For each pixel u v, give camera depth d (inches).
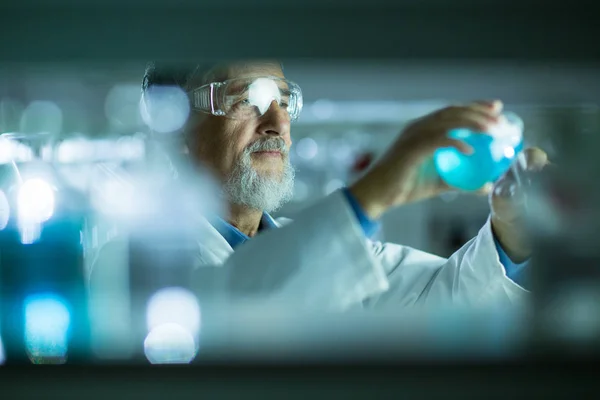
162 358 32.2
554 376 31.7
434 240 100.6
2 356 33.4
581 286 40.5
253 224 62.2
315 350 32.0
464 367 31.8
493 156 37.8
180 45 30.4
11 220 54.1
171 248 50.2
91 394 31.7
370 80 43.0
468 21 30.4
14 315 39.3
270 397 31.8
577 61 30.8
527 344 32.4
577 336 32.8
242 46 30.4
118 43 30.3
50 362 32.0
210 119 57.6
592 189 48.5
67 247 53.0
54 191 60.1
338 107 99.5
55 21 30.0
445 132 37.1
